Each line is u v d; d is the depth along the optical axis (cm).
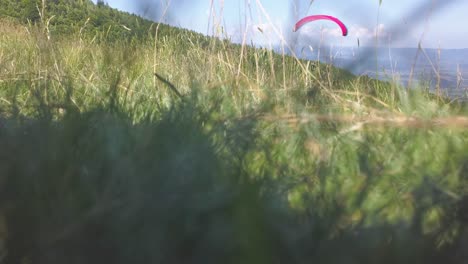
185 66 342
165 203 108
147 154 134
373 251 100
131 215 103
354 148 186
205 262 100
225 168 141
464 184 153
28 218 103
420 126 202
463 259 107
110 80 290
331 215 115
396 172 164
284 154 181
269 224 96
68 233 97
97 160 136
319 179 154
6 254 98
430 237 112
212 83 266
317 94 228
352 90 256
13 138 145
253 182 127
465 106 246
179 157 130
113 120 181
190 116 183
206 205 108
